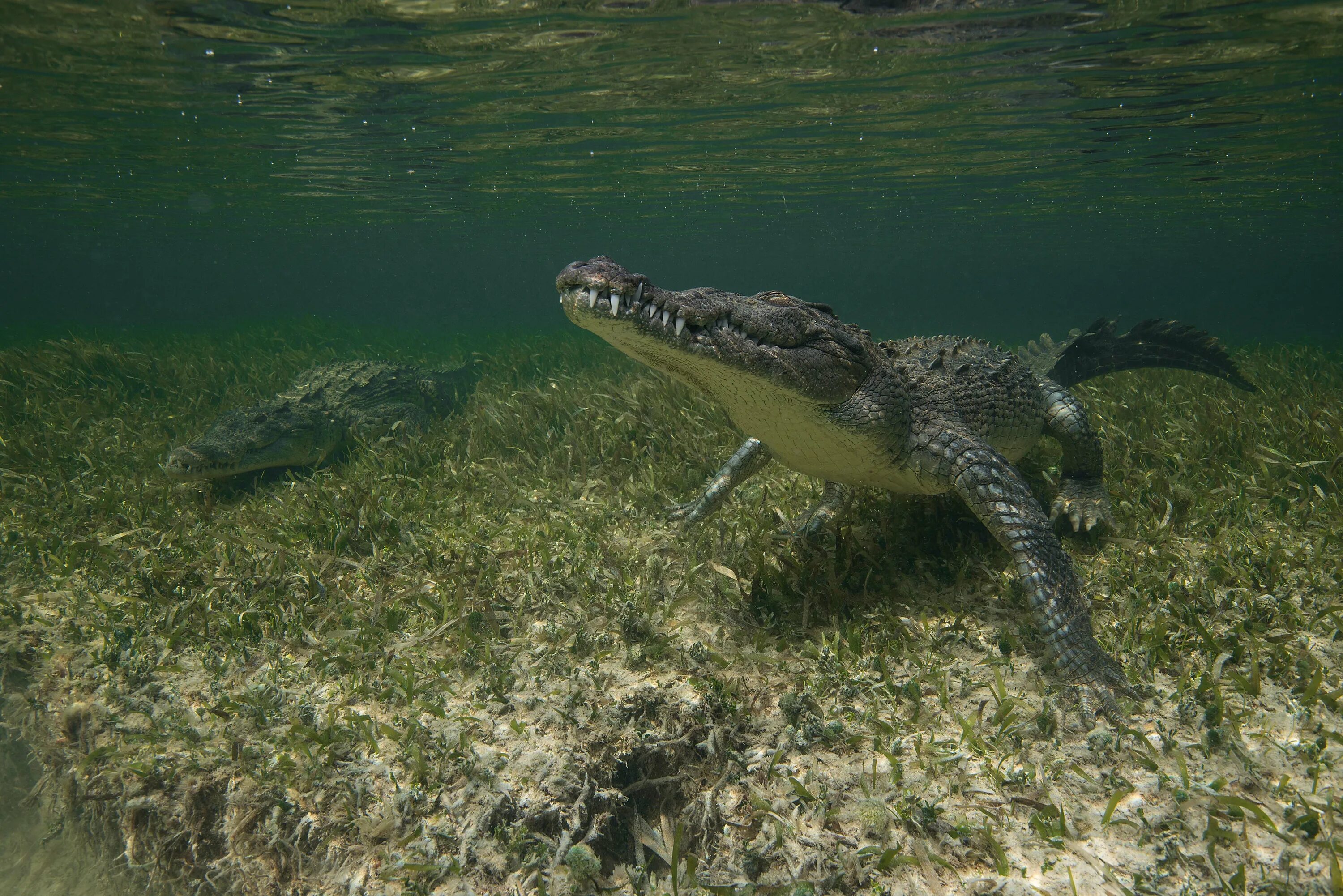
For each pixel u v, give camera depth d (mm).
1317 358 3285
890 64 3449
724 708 1067
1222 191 7258
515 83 3721
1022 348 2092
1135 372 2777
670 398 2291
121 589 1328
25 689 1227
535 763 981
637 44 3168
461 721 1031
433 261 22672
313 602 1273
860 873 876
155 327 9922
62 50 3191
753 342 1064
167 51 3205
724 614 1235
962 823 901
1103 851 870
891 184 7070
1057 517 1475
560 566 1352
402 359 4570
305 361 4098
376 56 3289
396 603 1262
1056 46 3176
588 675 1101
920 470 1225
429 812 943
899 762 977
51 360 3119
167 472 1792
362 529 1464
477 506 1640
